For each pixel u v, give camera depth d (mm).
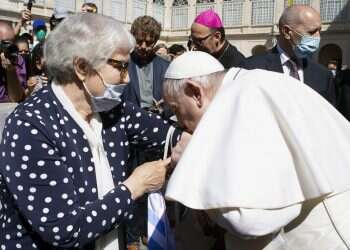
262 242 1703
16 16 25656
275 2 37000
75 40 1749
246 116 1596
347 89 4551
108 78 1797
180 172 1594
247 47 39250
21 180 1649
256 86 1684
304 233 1666
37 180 1656
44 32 6500
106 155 1995
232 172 1499
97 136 1954
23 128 1685
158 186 1945
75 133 1849
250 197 1465
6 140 1704
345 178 1626
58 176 1688
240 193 1461
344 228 1636
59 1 34688
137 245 3844
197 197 1549
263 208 1476
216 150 1589
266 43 38031
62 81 1867
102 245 1971
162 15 42969
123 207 1802
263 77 1731
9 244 1806
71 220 1667
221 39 4469
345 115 4559
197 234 2268
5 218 1815
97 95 1831
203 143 1624
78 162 1799
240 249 1744
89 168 1866
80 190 1796
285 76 1809
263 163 1526
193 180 1573
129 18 39750
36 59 5004
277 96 1652
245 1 38719
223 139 1590
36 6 33062
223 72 1907
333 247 1622
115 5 38844
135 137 2234
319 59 36281
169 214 2475
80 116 1887
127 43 1809
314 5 35625
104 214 1746
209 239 2232
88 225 1707
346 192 1715
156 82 4703
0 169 1727
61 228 1648
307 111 1677
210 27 4379
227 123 1624
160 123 2264
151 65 4727
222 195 1479
